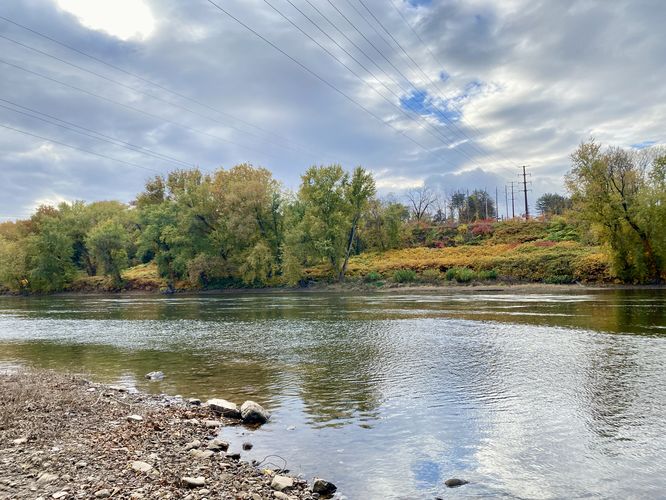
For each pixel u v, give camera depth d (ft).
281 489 24.23
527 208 466.29
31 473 24.82
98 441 30.32
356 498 23.86
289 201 277.85
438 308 124.88
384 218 320.70
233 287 265.34
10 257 287.28
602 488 24.85
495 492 24.49
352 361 61.05
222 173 288.71
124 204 399.44
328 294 205.67
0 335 95.30
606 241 179.73
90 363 64.03
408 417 37.42
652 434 32.50
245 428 35.45
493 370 52.70
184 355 69.00
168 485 23.75
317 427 35.55
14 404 37.35
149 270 328.08
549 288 186.39
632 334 72.95
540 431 33.55
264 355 67.36
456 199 494.59
